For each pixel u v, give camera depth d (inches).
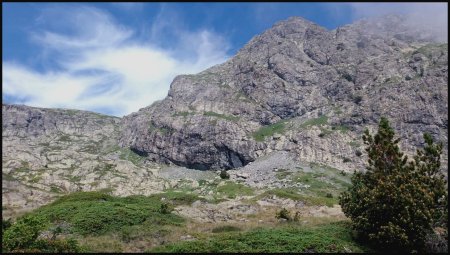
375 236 1167.6
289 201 2642.7
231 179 5821.9
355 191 1396.4
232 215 2156.7
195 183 5757.9
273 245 1134.4
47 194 3378.4
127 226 1472.7
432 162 1272.1
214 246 1103.0
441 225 1209.4
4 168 4891.7
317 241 1172.5
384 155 1298.0
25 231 1071.0
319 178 5610.2
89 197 2123.5
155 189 5290.4
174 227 1497.3
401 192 1157.1
